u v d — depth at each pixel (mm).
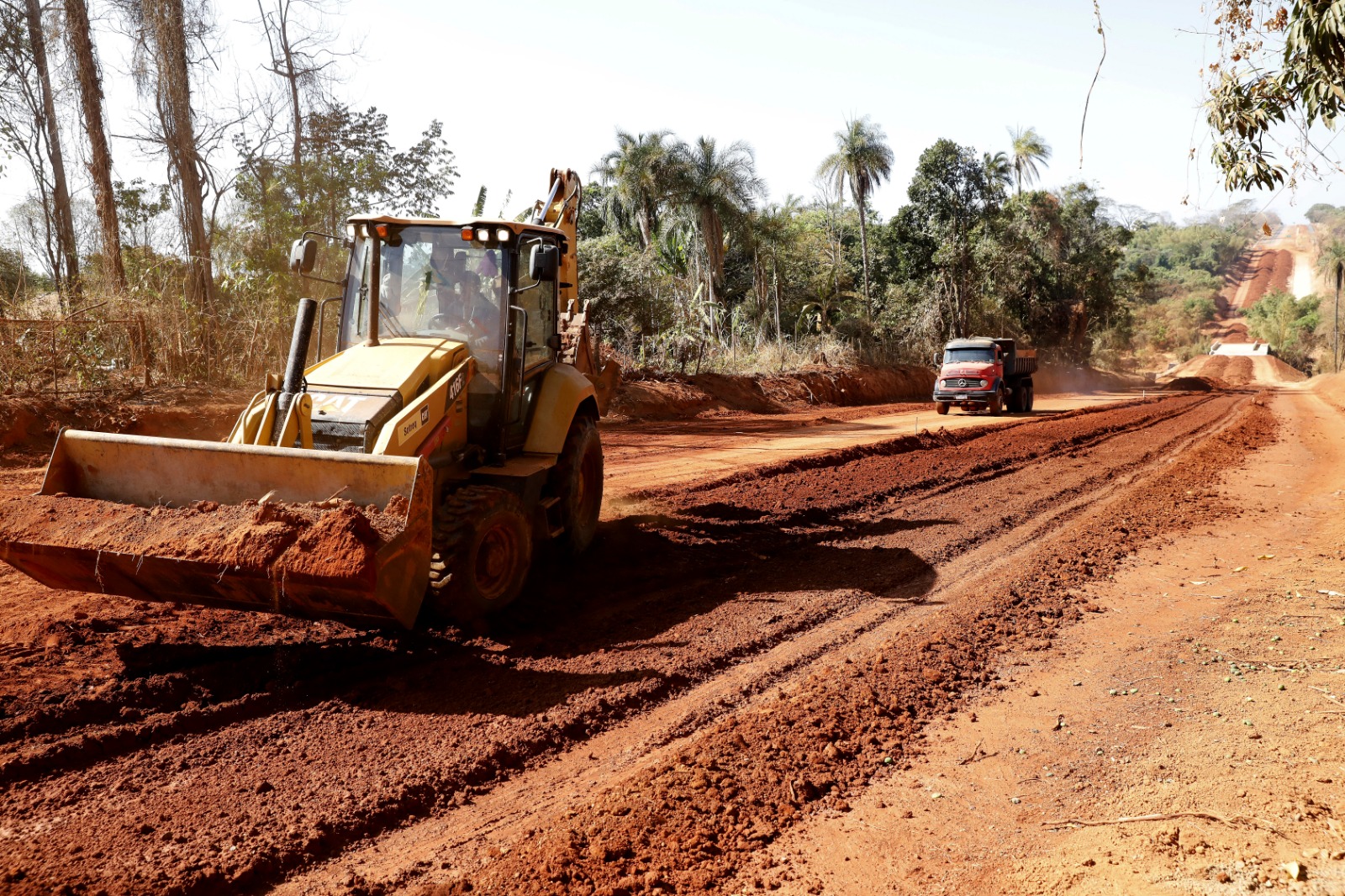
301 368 5832
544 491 7617
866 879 3475
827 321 41719
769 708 4980
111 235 15914
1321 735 4578
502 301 6797
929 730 4898
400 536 4926
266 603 5145
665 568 7941
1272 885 3279
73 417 12156
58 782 3928
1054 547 9086
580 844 3570
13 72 18891
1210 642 6262
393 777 4090
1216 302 145500
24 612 5973
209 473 5426
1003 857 3625
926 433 18969
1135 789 4152
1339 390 46719
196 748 4328
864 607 7090
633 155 35875
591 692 5168
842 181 42906
